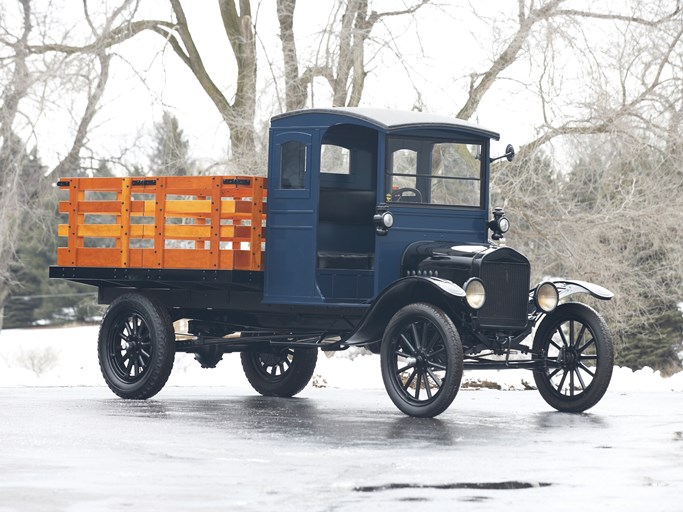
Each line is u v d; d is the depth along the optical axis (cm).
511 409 1280
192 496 664
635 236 2541
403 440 936
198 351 1405
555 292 1222
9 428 1009
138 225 1367
